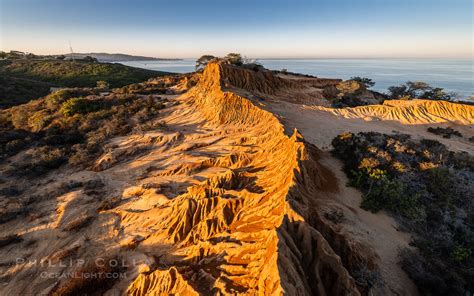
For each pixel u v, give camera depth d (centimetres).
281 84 7150
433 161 3009
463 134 4575
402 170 2727
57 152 4453
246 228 1989
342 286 1456
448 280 1606
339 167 2977
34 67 14000
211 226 2262
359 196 2458
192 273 1739
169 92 7888
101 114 5853
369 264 1709
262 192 2434
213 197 2472
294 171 2244
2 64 14312
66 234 2691
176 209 2595
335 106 6781
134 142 4722
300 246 1609
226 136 4516
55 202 3266
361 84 8525
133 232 2642
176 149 4428
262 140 3916
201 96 6134
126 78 13300
